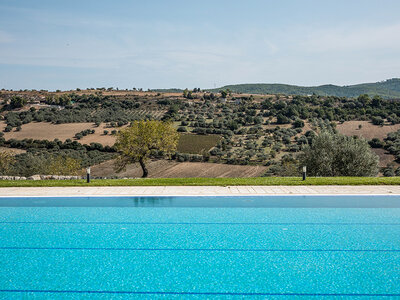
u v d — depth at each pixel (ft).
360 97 412.98
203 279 22.66
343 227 33.24
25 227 33.78
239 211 39.19
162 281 22.38
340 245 28.55
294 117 342.23
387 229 32.58
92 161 229.04
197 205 42.11
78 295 20.59
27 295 20.59
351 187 51.24
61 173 155.02
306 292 20.85
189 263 25.20
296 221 35.27
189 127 328.70
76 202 44.19
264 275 23.15
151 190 50.34
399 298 20.06
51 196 46.96
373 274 23.13
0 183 55.42
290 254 26.73
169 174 204.85
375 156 87.81
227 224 34.53
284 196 46.57
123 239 30.32
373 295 20.42
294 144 262.06
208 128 319.06
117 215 37.91
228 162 225.76
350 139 91.50
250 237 30.68
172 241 29.76
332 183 53.06
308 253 26.89
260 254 26.81
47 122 335.88
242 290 21.16
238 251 27.45
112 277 22.98
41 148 254.68
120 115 382.01
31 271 23.90
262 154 237.66
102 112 396.16
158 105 440.04
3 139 265.54
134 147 123.85
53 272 23.75
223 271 23.82
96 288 21.47
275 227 33.45
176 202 43.83
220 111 402.72
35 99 476.95
